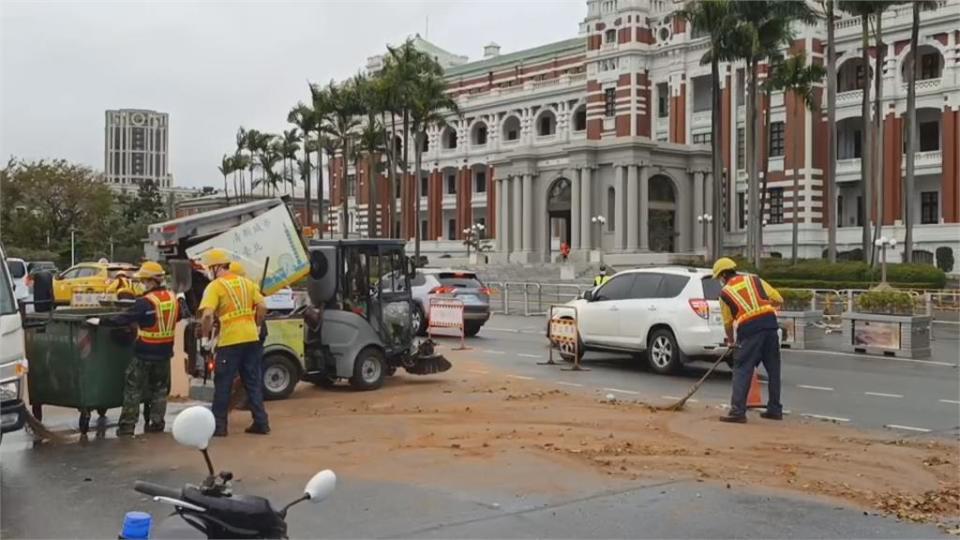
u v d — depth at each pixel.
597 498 8.16
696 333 16.88
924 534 7.24
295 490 8.38
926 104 54.50
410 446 10.28
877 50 44.84
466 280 26.39
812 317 23.44
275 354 13.75
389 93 61.09
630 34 69.00
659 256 54.38
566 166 62.59
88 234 73.62
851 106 57.00
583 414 12.41
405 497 8.14
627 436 10.90
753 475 9.03
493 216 81.38
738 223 61.91
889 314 21.72
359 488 8.45
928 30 54.44
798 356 21.52
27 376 11.24
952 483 8.85
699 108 66.44
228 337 10.80
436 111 65.56
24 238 71.81
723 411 12.87
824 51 58.84
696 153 60.97
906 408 13.66
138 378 10.88
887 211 56.09
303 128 75.12
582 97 75.00
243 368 11.02
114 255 74.25
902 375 17.81
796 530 7.30
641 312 17.73
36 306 11.16
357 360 14.45
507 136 81.88
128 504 7.93
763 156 56.69
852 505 8.03
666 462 9.54
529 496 8.20
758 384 13.59
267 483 8.63
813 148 58.47
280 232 14.42
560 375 17.20
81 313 11.81
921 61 56.28
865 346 22.06
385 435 10.93
